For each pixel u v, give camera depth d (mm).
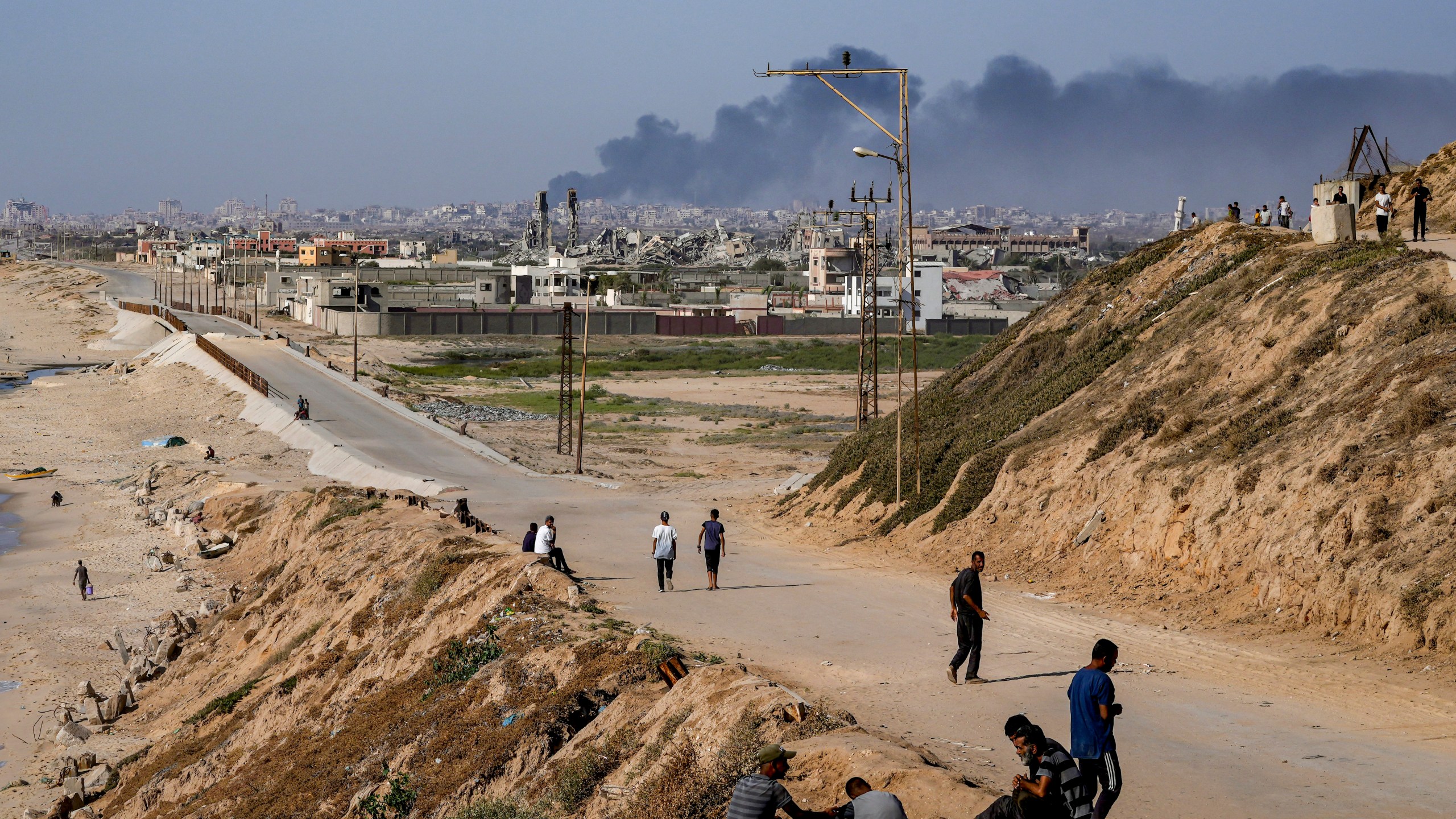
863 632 37250
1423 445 33406
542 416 155500
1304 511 35688
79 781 50094
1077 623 37156
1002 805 16812
